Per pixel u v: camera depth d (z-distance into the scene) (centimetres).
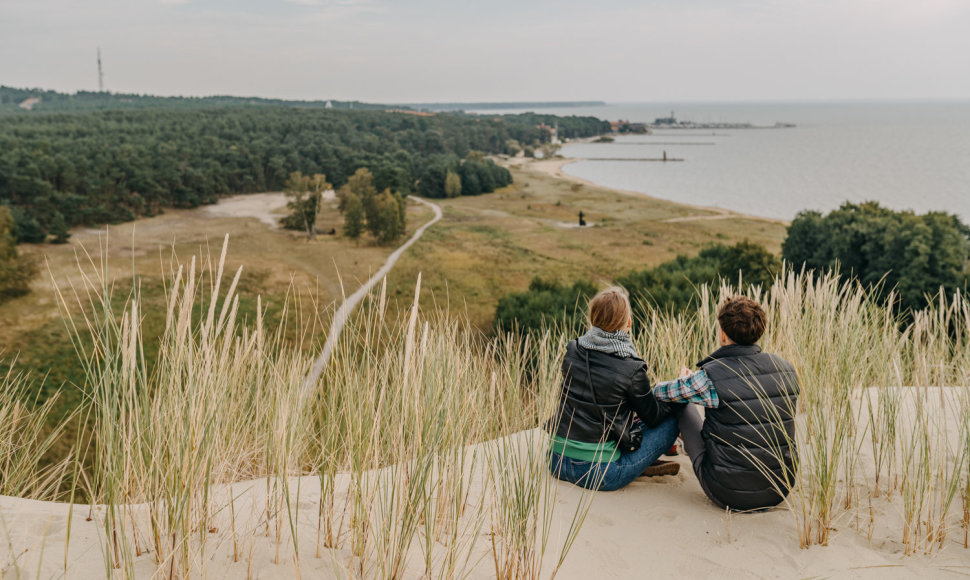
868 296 467
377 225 9544
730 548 282
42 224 9544
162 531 230
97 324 214
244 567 236
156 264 6419
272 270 7306
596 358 324
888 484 324
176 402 228
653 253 8850
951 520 295
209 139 16262
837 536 289
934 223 3497
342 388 296
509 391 371
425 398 272
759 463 301
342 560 248
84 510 272
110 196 11075
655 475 355
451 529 281
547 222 11469
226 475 313
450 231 10525
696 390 311
